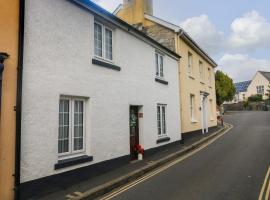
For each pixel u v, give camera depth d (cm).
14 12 609
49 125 671
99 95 855
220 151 1266
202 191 688
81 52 791
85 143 805
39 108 650
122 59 997
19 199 587
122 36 1009
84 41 805
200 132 1933
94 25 892
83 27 805
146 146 1138
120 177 796
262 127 2255
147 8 1781
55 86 697
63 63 727
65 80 729
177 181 790
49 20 693
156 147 1222
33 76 641
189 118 1723
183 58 1688
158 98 1277
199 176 835
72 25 765
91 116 816
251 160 1041
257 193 663
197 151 1303
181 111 1595
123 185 773
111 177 800
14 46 601
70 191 675
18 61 604
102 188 695
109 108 901
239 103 6012
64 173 707
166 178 830
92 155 811
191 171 905
